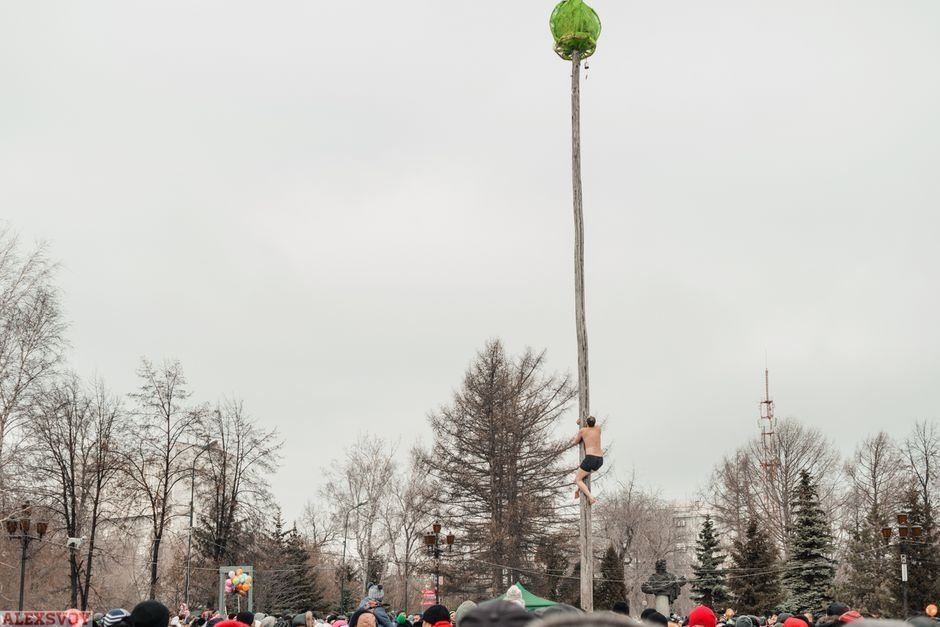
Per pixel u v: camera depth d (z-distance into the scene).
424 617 11.30
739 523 72.62
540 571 59.84
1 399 41.50
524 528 60.19
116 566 66.44
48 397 45.16
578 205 24.08
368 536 70.12
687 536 95.00
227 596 41.72
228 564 59.56
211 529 60.22
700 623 12.07
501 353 63.75
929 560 51.66
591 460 21.39
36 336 42.41
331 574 77.62
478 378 63.16
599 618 2.84
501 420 62.00
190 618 28.89
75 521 51.41
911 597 51.16
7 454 41.91
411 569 65.19
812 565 51.91
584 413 22.64
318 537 74.50
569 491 61.12
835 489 73.06
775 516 71.00
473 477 61.50
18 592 50.41
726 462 77.44
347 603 70.06
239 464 60.94
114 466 53.50
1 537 47.66
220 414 61.16
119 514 55.72
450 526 61.03
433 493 62.06
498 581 58.06
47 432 48.75
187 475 57.72
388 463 73.19
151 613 7.41
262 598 58.94
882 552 54.25
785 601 53.38
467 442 61.97
